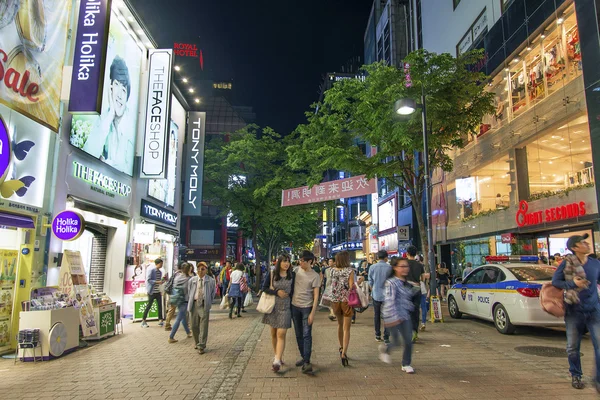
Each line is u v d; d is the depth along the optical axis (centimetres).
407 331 583
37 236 871
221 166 2217
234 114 6234
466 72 1301
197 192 1920
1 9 735
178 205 1997
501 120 1875
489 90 1964
